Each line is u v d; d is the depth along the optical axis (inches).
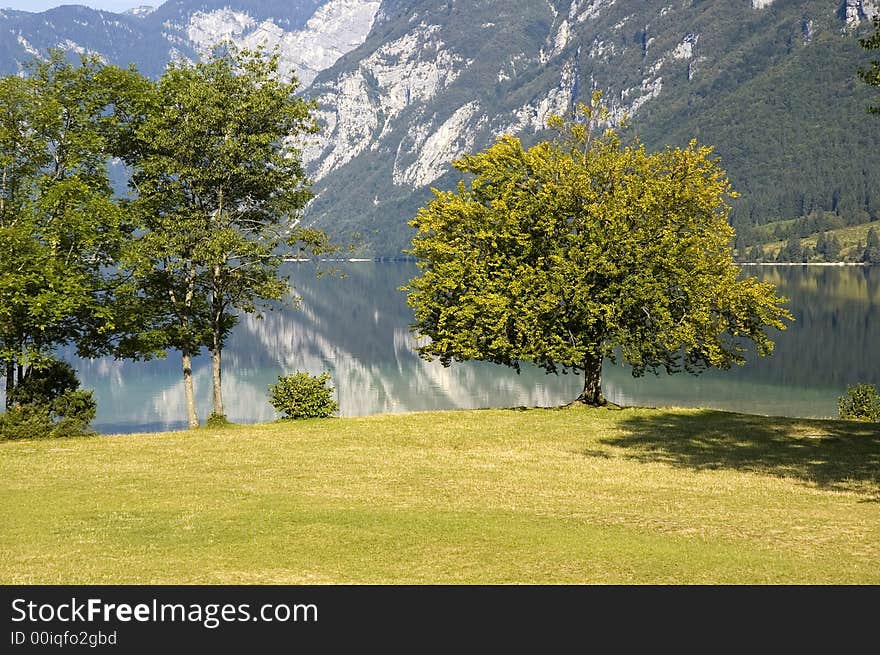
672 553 691.4
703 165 1608.0
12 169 1449.3
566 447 1294.3
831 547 717.9
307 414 1608.0
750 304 1582.2
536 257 1603.1
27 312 1359.5
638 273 1535.4
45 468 1133.1
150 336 1498.5
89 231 1406.3
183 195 1550.2
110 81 1502.2
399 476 1072.2
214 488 989.2
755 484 1010.1
